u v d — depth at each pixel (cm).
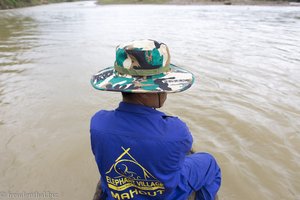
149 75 138
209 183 196
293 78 521
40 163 279
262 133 329
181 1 3400
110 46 802
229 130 337
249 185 252
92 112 384
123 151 142
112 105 406
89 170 271
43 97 434
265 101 418
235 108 393
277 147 305
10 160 283
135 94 144
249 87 476
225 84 489
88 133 331
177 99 423
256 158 287
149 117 142
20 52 746
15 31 1158
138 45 136
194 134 328
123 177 152
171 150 139
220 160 282
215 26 1223
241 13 1931
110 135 144
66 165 277
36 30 1175
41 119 364
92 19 1608
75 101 418
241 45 807
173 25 1253
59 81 507
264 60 646
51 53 729
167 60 141
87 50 755
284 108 394
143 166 143
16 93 450
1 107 398
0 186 250
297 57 674
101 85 141
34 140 317
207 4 3148
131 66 137
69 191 247
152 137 138
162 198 156
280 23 1340
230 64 612
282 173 267
